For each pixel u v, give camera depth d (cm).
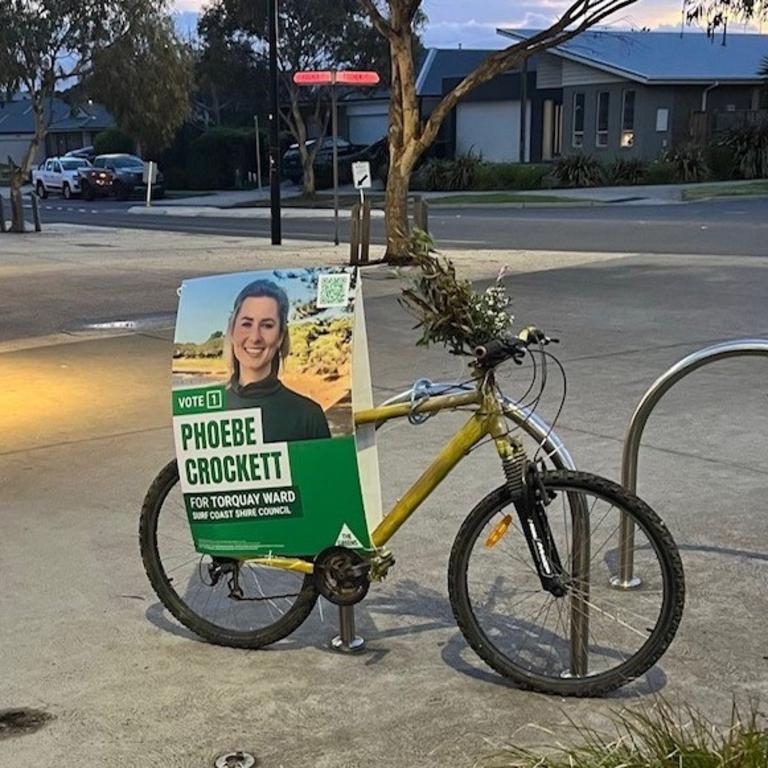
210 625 419
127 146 5159
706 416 720
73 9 2692
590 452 643
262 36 3994
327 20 3922
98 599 459
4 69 2669
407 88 1573
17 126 6581
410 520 537
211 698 375
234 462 388
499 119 4550
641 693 368
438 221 2697
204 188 5072
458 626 397
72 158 4825
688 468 610
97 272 1703
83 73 2822
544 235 2183
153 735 352
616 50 4097
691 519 530
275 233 2191
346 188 4506
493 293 383
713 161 3753
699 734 300
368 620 434
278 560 395
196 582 467
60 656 408
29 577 482
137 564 496
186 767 334
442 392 385
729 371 851
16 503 583
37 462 659
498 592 447
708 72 3931
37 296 1429
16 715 366
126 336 1105
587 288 1329
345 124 5103
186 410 392
